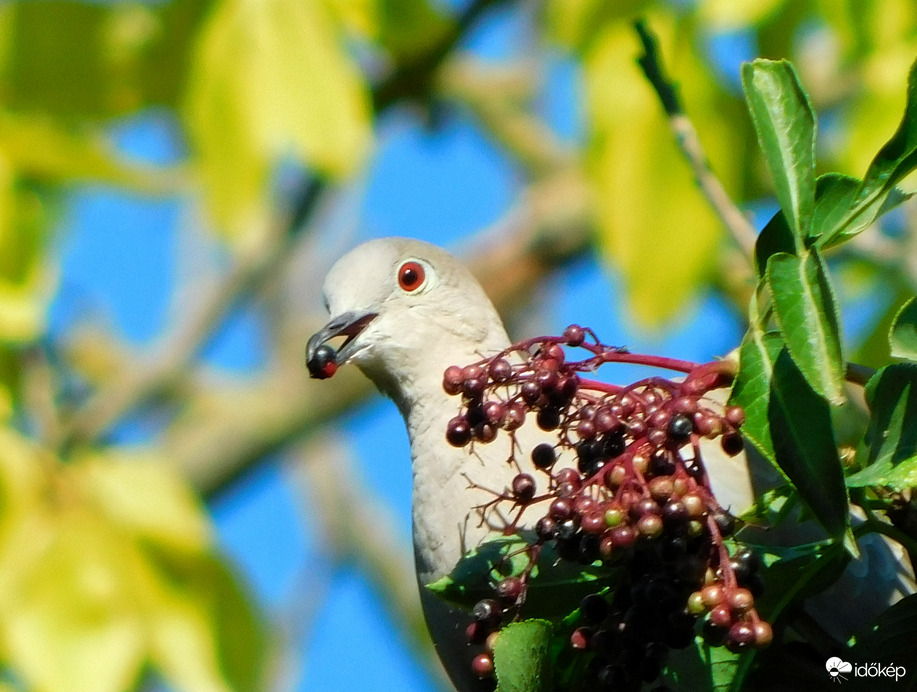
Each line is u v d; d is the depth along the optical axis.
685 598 5.99
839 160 11.30
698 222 10.51
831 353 5.72
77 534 10.10
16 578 9.95
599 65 10.48
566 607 6.51
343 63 10.00
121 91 10.69
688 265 10.55
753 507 6.37
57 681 9.84
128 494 10.26
